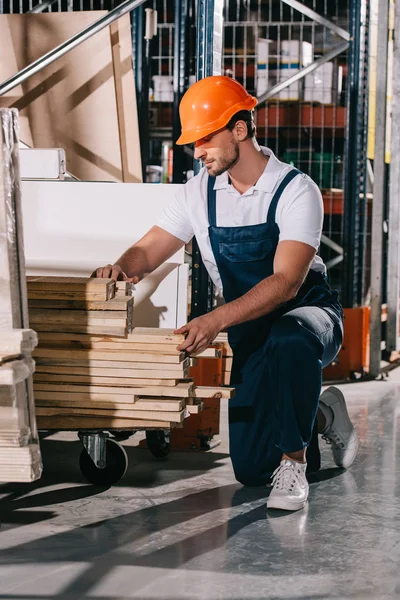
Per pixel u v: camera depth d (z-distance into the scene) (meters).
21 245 2.62
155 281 3.59
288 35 7.03
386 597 2.32
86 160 5.14
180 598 2.30
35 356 3.05
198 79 4.39
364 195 6.91
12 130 2.59
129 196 3.73
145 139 6.33
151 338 2.99
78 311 3.01
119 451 3.41
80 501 3.22
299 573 2.49
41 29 5.17
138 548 2.69
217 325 3.02
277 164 3.30
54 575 2.45
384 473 3.71
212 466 3.83
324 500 3.28
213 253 3.41
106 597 2.29
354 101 6.68
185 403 3.12
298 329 3.14
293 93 6.90
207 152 3.26
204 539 2.79
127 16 5.09
